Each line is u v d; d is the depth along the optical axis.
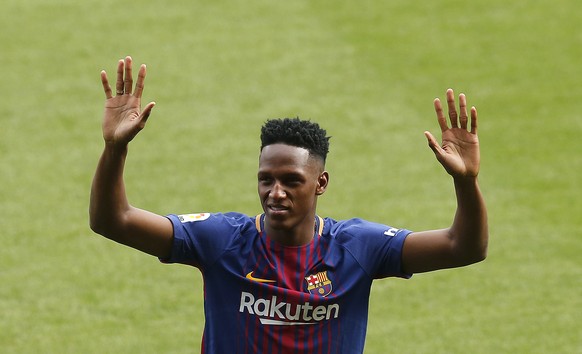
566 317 37.88
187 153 50.75
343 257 18.94
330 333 18.80
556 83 57.28
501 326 37.34
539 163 49.97
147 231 18.39
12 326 37.00
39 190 47.66
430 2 65.88
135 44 61.44
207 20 64.06
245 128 53.19
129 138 17.59
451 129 18.30
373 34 62.34
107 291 39.66
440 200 47.03
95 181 18.00
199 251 18.75
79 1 66.50
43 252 42.59
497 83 57.38
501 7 65.25
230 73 58.44
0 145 51.59
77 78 58.03
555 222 44.88
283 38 61.94
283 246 18.78
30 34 62.53
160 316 37.97
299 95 56.31
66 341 36.06
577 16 64.06
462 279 40.81
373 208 46.31
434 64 59.25
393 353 35.44
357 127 53.38
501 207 46.16
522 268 41.47
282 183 18.30
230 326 18.73
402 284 40.47
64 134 52.75
